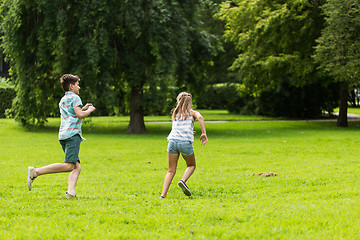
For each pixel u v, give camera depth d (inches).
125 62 986.1
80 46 922.7
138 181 400.5
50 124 1205.7
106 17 925.2
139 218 227.6
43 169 288.0
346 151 629.3
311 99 1596.9
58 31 916.6
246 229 205.9
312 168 458.3
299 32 1144.8
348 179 373.4
